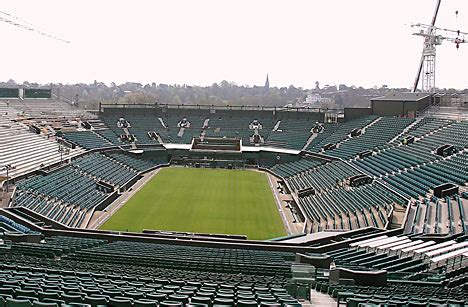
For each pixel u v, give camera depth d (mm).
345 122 91938
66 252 30328
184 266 27609
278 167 82062
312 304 18844
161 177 74188
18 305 13289
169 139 93750
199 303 15500
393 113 87188
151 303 14688
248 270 27266
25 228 37969
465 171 50188
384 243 32688
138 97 177250
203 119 101938
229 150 89188
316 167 73250
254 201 58906
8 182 50094
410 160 59656
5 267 21078
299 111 99688
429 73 110625
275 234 44781
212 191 64562
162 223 47594
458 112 79562
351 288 20766
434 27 108438
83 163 67312
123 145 86375
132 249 33188
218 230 45750
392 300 16828
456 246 28109
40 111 93688
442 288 22422
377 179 57250
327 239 38125
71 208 49062
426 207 43375
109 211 51812
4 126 73875
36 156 63531
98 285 17797
